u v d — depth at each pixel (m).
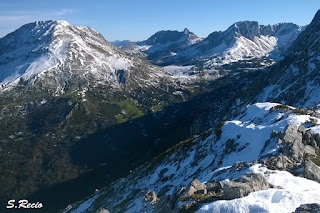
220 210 28.23
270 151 51.88
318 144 53.31
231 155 72.12
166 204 40.16
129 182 106.75
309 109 90.44
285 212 26.38
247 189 30.66
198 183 38.97
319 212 24.58
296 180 35.00
